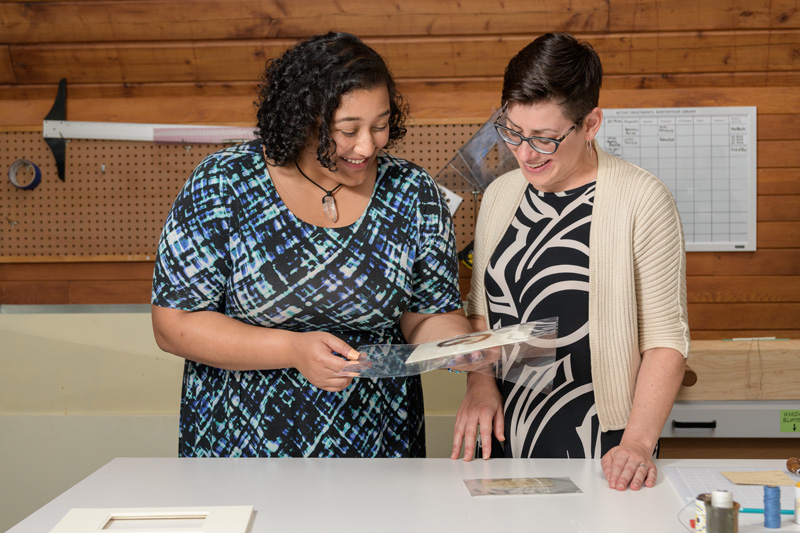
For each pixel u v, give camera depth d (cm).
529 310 144
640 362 139
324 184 132
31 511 238
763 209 237
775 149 235
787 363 198
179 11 219
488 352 120
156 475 119
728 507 92
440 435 232
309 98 116
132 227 240
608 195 138
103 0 217
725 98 235
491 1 217
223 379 134
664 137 235
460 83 237
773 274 239
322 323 134
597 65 129
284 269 130
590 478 118
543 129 127
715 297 241
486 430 134
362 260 133
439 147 236
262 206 131
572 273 140
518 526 99
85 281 245
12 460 238
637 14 219
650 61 230
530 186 149
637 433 125
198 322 128
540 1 217
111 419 235
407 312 149
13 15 219
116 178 239
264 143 125
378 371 119
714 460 127
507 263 148
